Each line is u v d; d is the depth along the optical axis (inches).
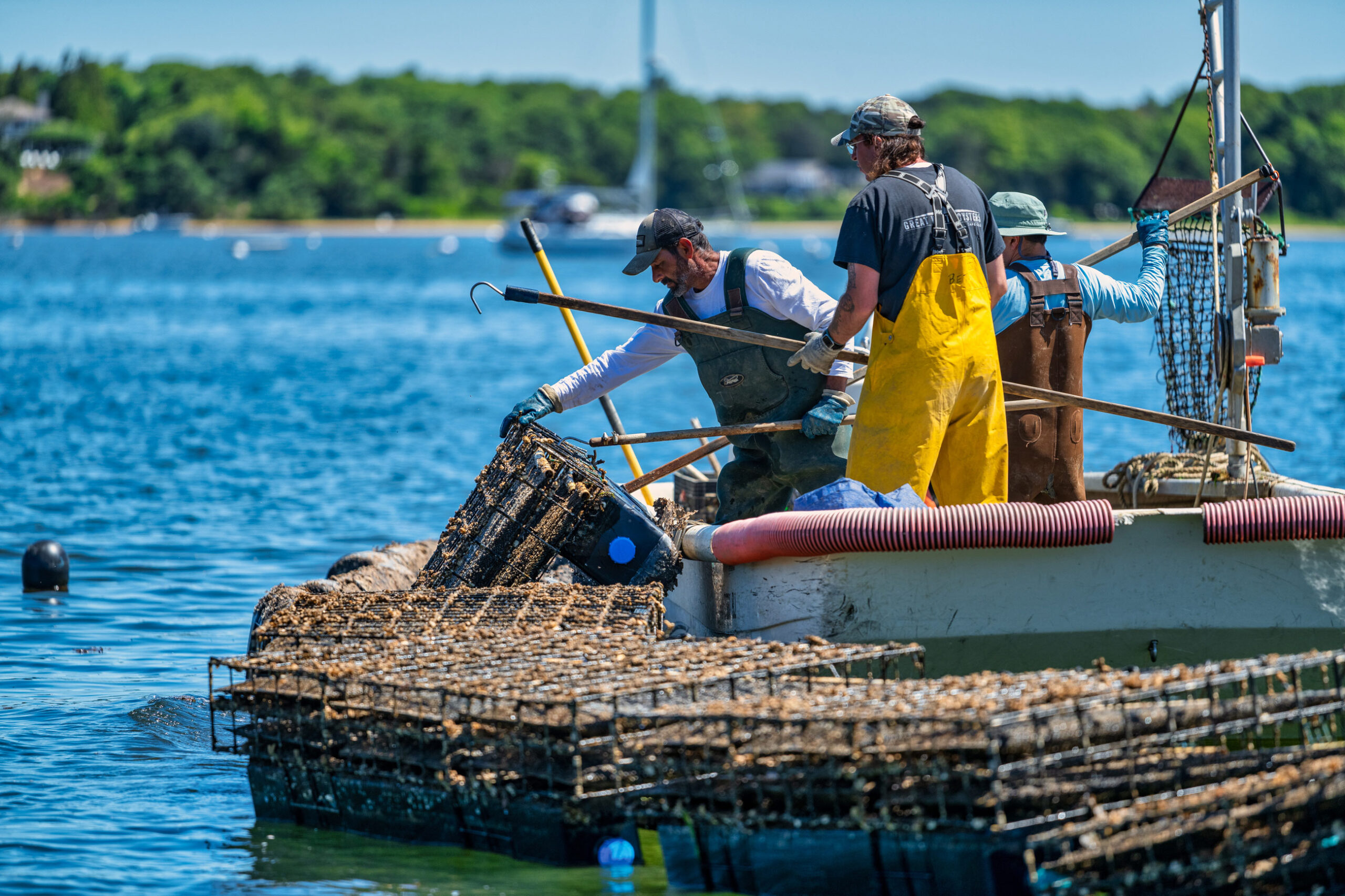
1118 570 611.8
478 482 730.8
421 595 683.4
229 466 1710.1
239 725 720.3
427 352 3565.5
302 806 585.0
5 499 1455.5
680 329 706.2
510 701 502.3
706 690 527.8
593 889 505.0
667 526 748.6
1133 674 484.1
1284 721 484.4
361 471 1674.5
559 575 855.7
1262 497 749.3
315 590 786.2
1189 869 445.4
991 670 614.5
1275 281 732.7
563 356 3454.7
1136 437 1828.2
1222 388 752.3
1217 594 615.5
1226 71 756.0
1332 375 2593.5
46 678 819.4
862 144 642.2
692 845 501.4
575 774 493.0
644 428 2011.6
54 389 2603.3
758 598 644.1
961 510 595.5
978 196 639.8
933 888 449.7
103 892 511.5
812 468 722.2
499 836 537.3
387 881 516.1
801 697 502.3
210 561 1159.0
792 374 721.6
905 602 608.1
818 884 472.1
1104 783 446.6
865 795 462.6
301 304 5679.1
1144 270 772.0
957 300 613.6
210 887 516.1
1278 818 454.6
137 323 4589.1
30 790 627.5
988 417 627.8
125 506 1424.7
